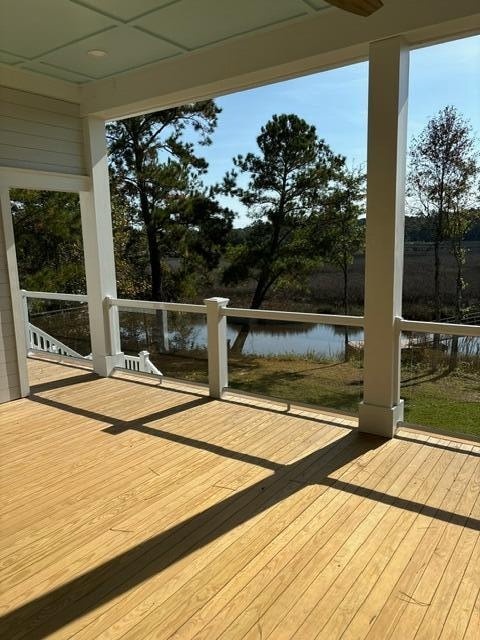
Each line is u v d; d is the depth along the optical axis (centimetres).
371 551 237
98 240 547
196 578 221
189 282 1212
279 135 1076
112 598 210
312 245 1077
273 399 457
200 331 500
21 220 1173
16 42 402
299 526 260
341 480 307
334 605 203
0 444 377
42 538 254
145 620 198
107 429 404
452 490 292
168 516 272
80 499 292
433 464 326
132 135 1178
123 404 468
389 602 204
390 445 358
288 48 379
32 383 545
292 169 1088
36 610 204
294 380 440
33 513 278
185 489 301
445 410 363
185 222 1190
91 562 234
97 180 541
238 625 194
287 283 1111
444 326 344
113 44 408
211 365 478
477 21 308
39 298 714
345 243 1071
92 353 584
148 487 305
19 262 1189
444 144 912
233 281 1150
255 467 329
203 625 194
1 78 455
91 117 527
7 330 477
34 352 691
